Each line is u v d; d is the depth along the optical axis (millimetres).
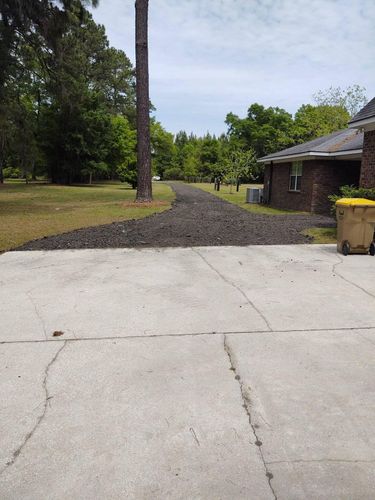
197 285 5715
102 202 20516
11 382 3084
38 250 8195
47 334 4004
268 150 60594
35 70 29766
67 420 2625
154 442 2428
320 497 2035
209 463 2264
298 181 18094
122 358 3492
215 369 3305
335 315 4559
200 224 12414
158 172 79000
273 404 2816
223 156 62594
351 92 41500
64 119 40375
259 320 4391
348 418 2668
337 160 16281
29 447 2377
